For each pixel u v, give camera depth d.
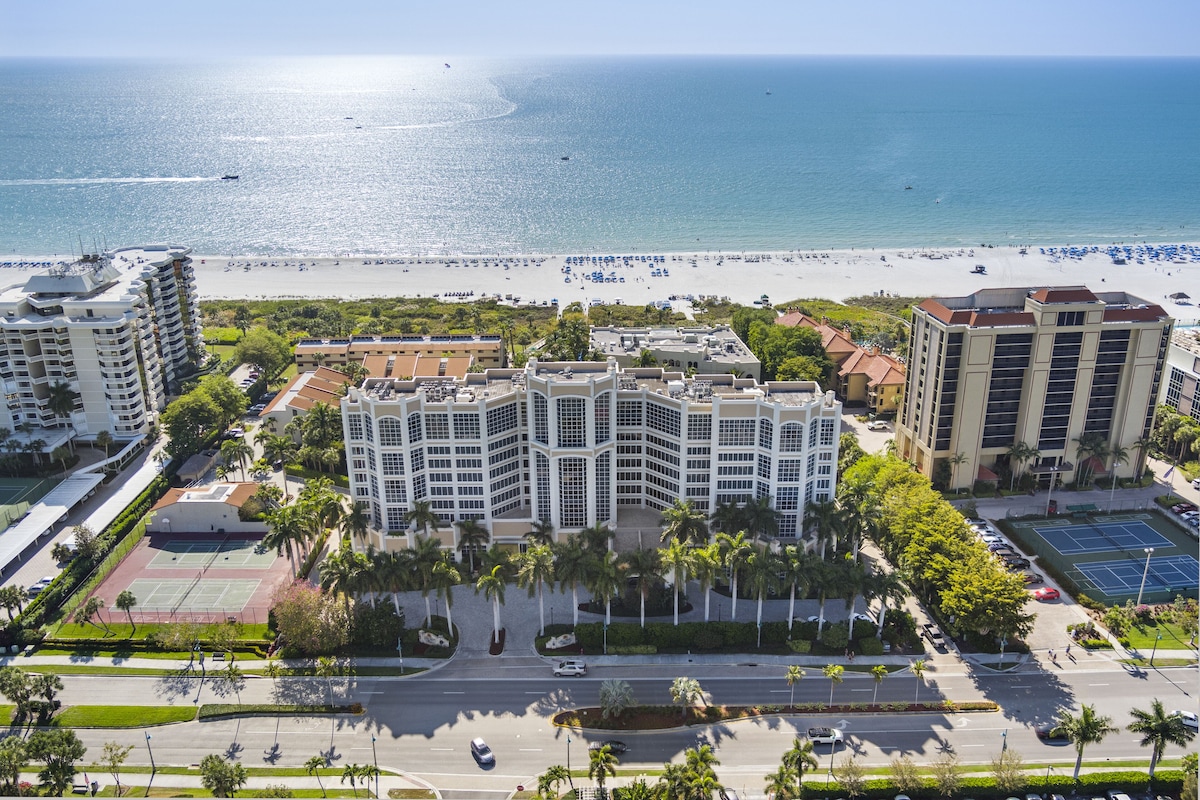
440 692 145.62
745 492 175.62
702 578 158.38
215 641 154.12
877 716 139.75
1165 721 121.12
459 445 172.38
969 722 138.62
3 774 118.56
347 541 172.62
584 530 166.38
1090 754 132.25
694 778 114.12
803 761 121.88
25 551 186.38
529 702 143.38
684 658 153.25
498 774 128.75
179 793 124.50
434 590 172.12
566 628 159.62
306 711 141.00
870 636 156.25
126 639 156.62
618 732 136.75
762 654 154.12
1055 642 157.25
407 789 125.94
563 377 169.25
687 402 170.12
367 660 152.75
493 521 177.88
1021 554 185.38
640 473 186.25
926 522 170.75
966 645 156.00
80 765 129.88
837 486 180.88
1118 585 174.62
